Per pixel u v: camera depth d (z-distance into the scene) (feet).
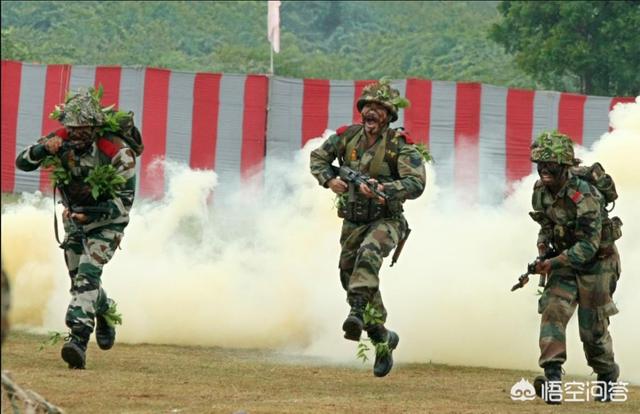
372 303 85.46
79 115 87.66
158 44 508.53
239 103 170.50
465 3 624.59
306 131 170.50
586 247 80.53
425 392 84.94
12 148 171.73
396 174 86.58
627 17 296.10
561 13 311.06
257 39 548.72
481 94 166.61
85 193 89.76
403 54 513.45
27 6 538.88
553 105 166.61
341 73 494.18
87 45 501.97
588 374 102.83
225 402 74.84
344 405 75.05
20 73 171.12
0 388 55.26
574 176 81.61
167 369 91.35
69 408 70.54
